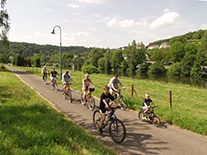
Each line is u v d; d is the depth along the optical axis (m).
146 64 80.00
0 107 6.60
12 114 5.73
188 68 57.00
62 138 4.19
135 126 5.98
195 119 5.91
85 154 3.60
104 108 5.10
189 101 10.73
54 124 5.15
